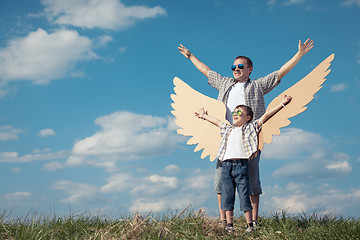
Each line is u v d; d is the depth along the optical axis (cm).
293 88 460
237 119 468
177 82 568
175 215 454
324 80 441
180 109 548
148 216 427
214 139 505
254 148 449
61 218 436
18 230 384
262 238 395
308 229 416
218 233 420
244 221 500
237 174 439
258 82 507
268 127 460
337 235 371
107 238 372
